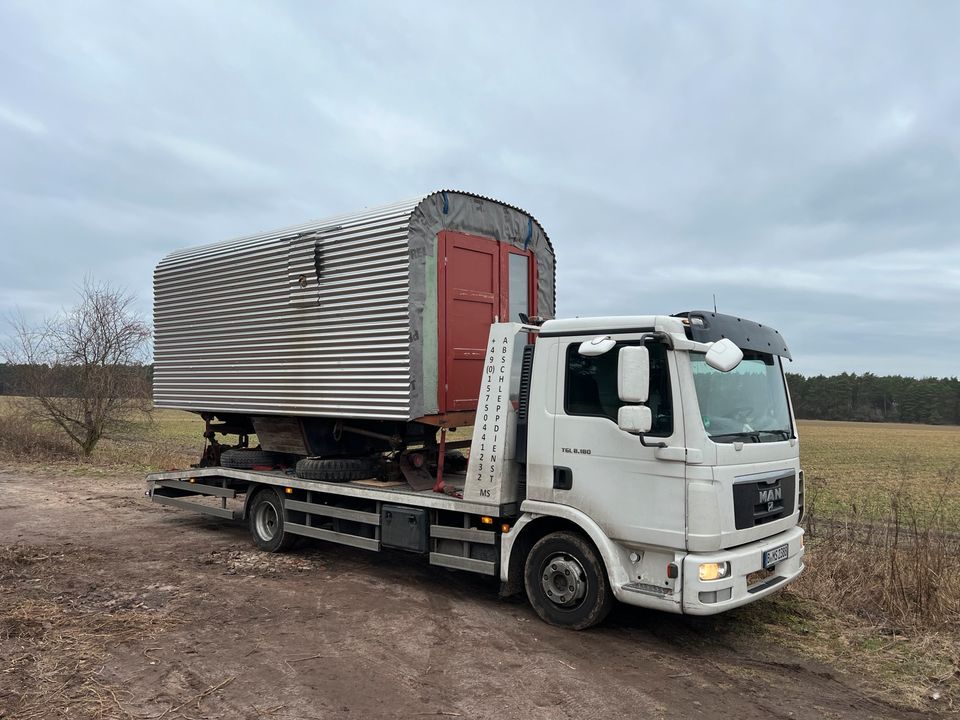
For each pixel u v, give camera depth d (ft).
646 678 15.55
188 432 90.27
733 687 15.29
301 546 27.25
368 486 23.24
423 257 21.68
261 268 26.45
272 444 27.66
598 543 17.39
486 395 19.93
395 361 21.39
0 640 16.84
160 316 31.65
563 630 18.35
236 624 18.51
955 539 22.50
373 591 21.86
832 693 15.20
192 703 13.67
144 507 37.47
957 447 110.73
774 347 19.80
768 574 18.35
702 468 16.10
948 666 16.60
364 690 14.48
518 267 25.44
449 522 21.03
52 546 27.71
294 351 24.93
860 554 22.97
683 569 16.05
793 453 19.45
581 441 17.90
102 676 14.88
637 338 17.13
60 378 63.05
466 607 20.31
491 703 14.03
